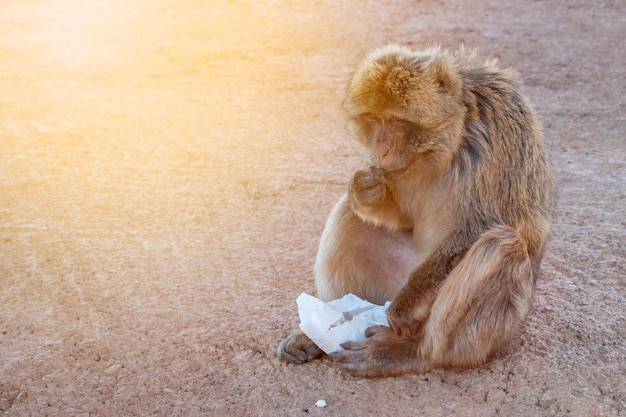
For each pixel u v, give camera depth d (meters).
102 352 7.11
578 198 10.60
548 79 16.45
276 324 7.53
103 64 17.02
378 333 6.72
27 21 19.70
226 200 10.56
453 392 6.38
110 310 7.81
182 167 11.73
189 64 17.16
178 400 6.42
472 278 6.17
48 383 6.68
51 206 10.27
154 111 14.29
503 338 6.39
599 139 13.02
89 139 12.79
